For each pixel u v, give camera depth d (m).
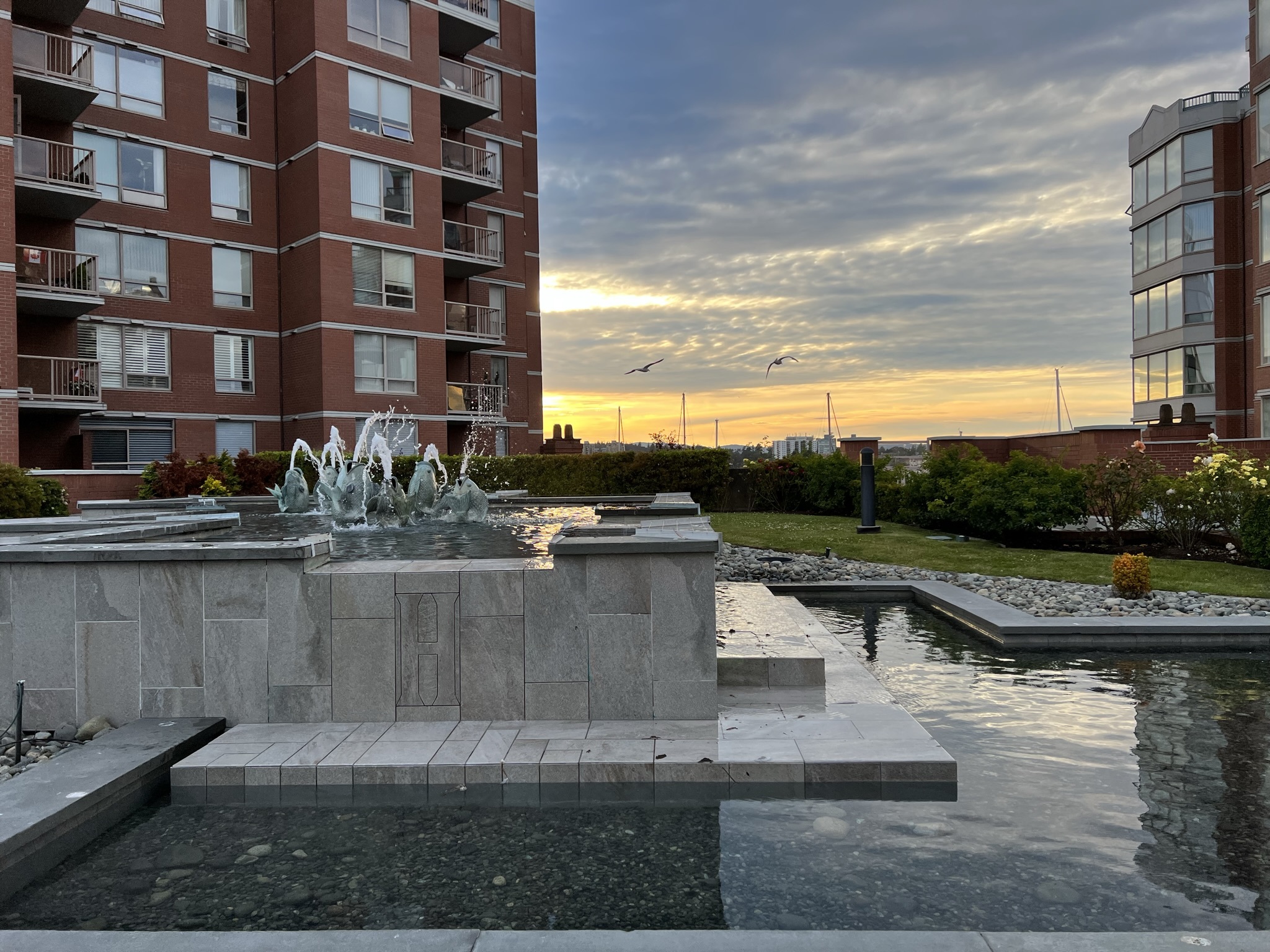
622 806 4.32
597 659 5.20
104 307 21.98
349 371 24.27
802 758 4.47
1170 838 3.89
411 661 5.23
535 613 5.20
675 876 3.54
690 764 4.43
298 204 24.45
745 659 5.96
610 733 4.95
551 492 23.34
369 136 24.75
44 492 15.63
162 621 5.30
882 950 2.64
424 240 26.03
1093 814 4.18
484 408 29.06
